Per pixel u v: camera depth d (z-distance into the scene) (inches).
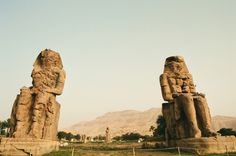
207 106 560.7
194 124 531.5
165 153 518.6
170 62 653.9
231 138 529.7
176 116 568.7
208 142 499.8
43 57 589.0
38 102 514.9
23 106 517.7
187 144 523.8
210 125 538.9
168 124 599.5
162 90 624.1
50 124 524.1
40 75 563.2
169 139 587.8
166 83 623.2
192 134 529.0
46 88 543.8
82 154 498.3
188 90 607.5
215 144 500.7
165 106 618.8
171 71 644.1
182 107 565.0
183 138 548.4
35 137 490.6
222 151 501.0
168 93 611.2
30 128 502.9
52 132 530.9
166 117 608.4
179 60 649.6
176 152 523.2
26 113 520.1
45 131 511.8
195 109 558.6
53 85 568.1
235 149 518.3
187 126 555.5
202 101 556.4
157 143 637.3
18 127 497.7
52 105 534.0
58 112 574.6
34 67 583.5
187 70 653.9
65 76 591.5
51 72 574.2
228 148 510.9
